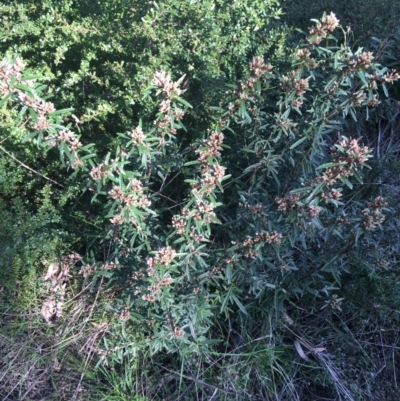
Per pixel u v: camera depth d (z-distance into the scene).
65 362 2.65
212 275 2.40
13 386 2.57
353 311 2.78
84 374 2.60
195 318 2.39
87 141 2.99
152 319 2.45
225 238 2.65
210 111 2.75
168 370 2.61
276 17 2.97
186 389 2.57
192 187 2.25
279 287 2.46
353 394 2.58
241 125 2.52
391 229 2.56
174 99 2.20
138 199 2.18
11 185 2.81
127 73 2.89
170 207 2.65
